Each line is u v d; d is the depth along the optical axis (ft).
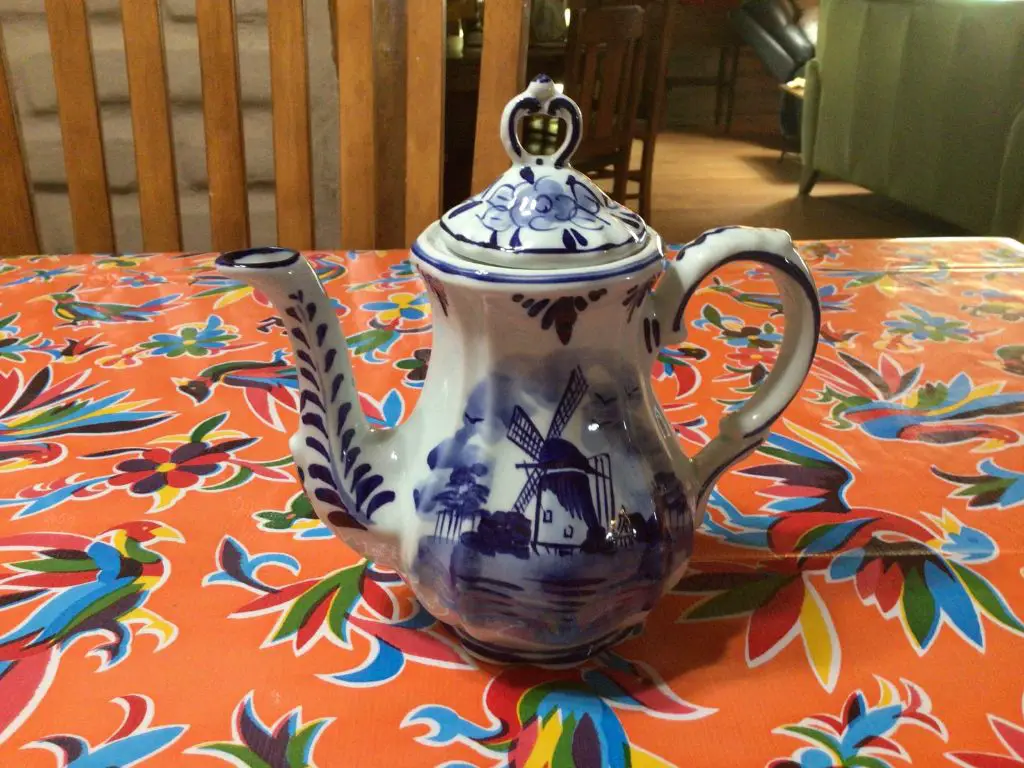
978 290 3.21
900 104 11.34
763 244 1.43
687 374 2.62
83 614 1.60
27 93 5.47
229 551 1.79
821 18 12.94
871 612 1.64
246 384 2.50
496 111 3.71
